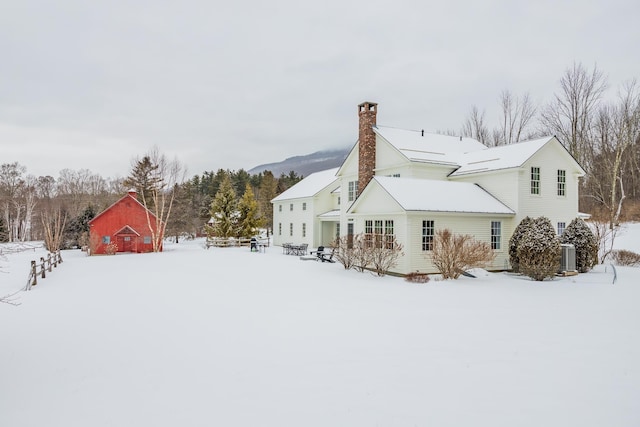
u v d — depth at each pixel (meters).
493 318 10.52
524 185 21.86
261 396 5.74
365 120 27.80
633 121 40.34
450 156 26.89
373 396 5.74
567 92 42.00
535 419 5.09
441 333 9.05
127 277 18.20
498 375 6.55
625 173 41.88
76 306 11.95
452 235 18.61
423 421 5.02
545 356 7.49
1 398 5.71
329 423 4.96
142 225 36.75
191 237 63.12
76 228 45.31
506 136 49.59
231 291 14.59
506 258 21.50
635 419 5.09
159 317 10.58
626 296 13.77
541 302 12.70
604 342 8.38
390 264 18.89
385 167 26.75
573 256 19.39
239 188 97.00
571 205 23.78
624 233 33.12
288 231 42.72
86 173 92.50
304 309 11.59
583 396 5.76
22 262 27.12
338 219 34.72
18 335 8.89
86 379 6.40
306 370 6.76
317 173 46.94
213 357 7.43
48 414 5.22
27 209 59.09
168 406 5.43
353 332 9.12
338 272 19.62
